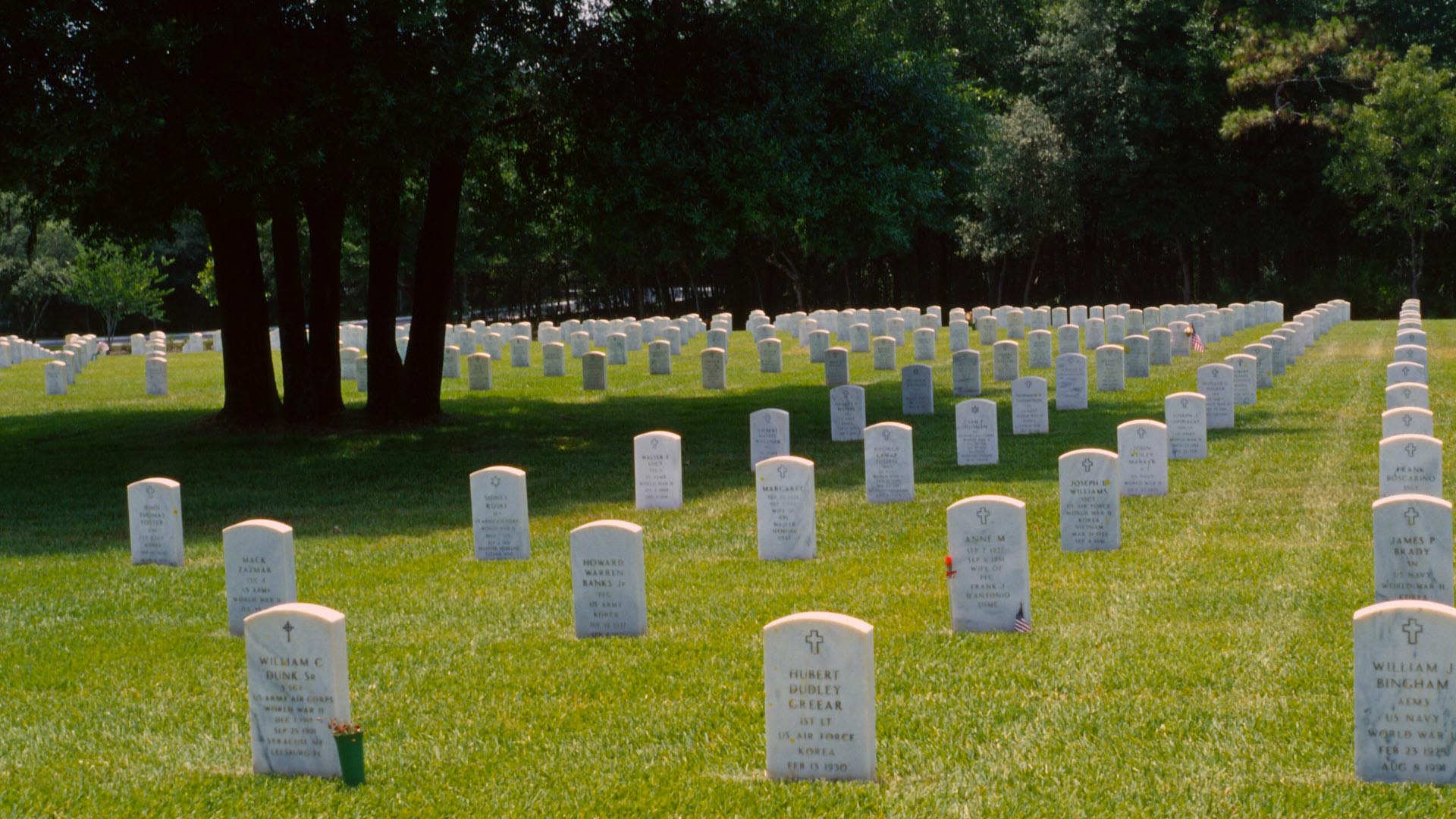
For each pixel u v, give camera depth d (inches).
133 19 725.9
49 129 703.1
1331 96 2379.4
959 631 431.8
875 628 438.3
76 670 421.1
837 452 853.8
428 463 866.8
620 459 866.8
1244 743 324.5
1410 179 2175.2
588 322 1872.5
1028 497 663.8
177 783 325.4
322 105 761.0
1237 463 734.5
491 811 304.3
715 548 580.7
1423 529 430.0
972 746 330.6
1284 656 388.8
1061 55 2390.5
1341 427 852.6
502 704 376.2
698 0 943.7
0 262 2748.5
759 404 1138.0
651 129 909.2
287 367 1018.1
